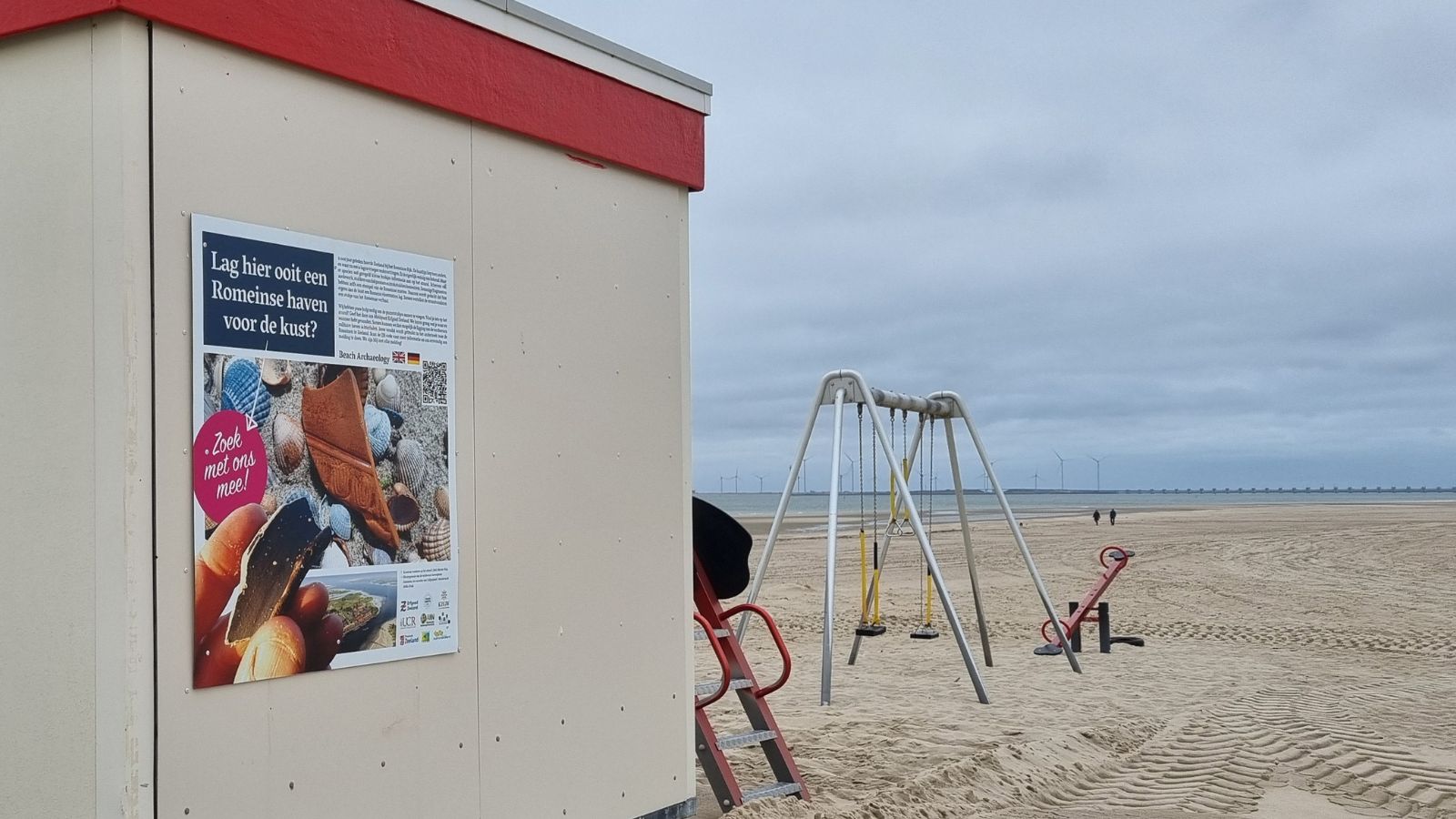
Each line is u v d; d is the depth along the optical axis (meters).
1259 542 31.36
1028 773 6.32
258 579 3.09
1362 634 13.66
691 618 4.71
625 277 4.40
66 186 2.92
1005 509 10.88
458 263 3.71
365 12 3.42
